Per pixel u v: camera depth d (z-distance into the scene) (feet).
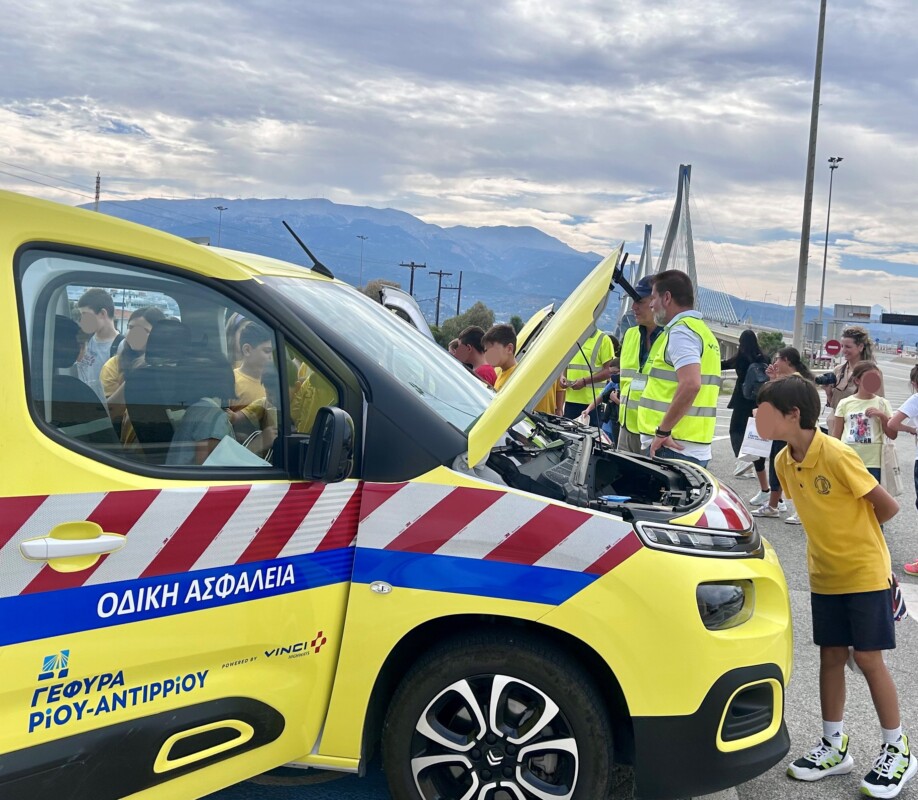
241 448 8.14
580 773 8.31
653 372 17.56
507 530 8.30
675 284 16.70
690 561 8.43
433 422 8.59
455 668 8.41
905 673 14.42
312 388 8.47
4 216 7.20
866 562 10.53
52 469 7.14
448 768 8.79
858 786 10.82
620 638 8.18
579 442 11.41
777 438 10.75
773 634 8.79
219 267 8.21
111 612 7.29
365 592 8.38
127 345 7.79
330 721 8.52
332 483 8.29
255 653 8.04
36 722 7.06
